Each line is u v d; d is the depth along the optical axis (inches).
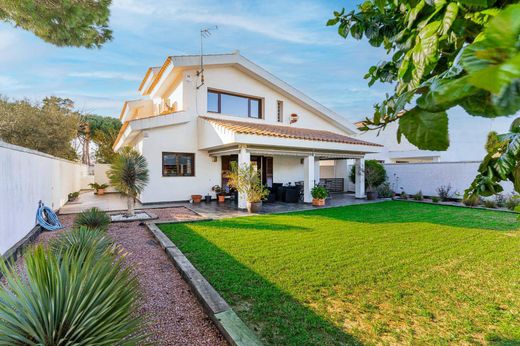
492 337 118.2
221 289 159.2
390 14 67.3
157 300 149.5
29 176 270.7
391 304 145.3
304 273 183.0
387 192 623.8
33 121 681.6
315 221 352.8
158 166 503.8
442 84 26.9
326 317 132.6
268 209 455.5
